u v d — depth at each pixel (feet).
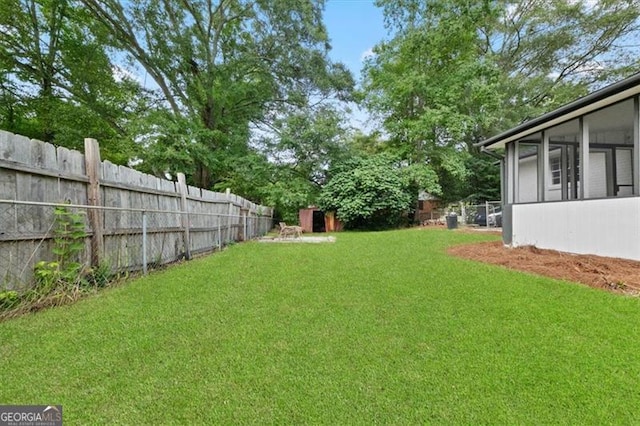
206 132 43.78
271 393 5.44
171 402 5.15
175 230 18.42
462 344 7.29
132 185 14.61
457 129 48.42
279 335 7.74
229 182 45.24
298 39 47.14
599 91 15.94
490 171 64.28
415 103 56.03
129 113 41.37
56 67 35.83
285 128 51.08
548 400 5.28
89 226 11.84
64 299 9.77
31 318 8.35
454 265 16.38
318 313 9.32
